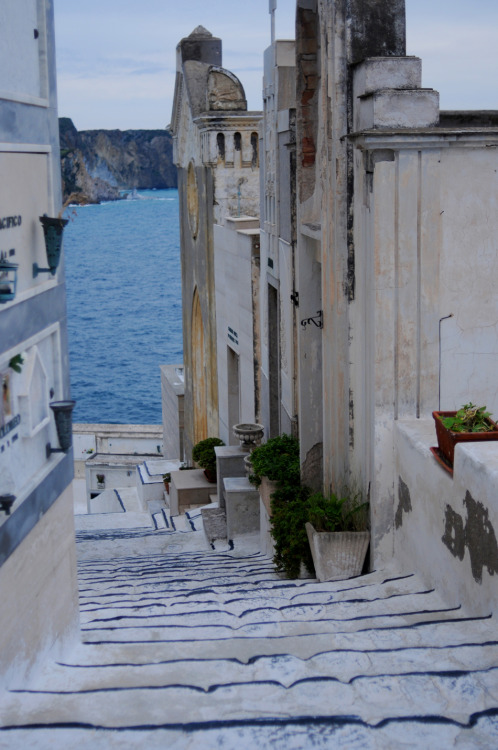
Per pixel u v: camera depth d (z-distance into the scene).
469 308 7.60
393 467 7.75
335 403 8.70
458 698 4.56
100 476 27.58
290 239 11.49
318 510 8.27
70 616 5.88
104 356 105.12
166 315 131.88
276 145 12.31
